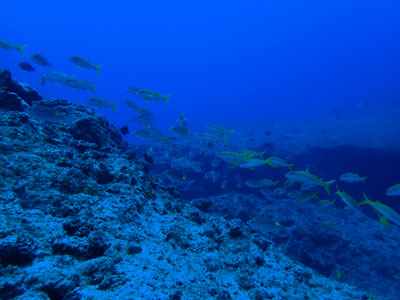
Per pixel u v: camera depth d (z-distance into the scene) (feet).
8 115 13.66
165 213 15.24
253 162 19.30
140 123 31.78
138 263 9.70
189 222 15.30
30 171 10.86
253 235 15.98
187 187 43.68
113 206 12.19
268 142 58.29
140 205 14.19
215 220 16.48
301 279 13.48
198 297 9.07
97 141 20.01
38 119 16.06
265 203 40.19
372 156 47.73
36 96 23.91
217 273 11.47
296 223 33.06
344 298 12.96
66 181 11.57
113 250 9.75
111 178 15.44
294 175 17.83
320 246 30.45
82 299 7.25
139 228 12.21
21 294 6.42
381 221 14.96
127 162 17.71
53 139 15.17
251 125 115.14
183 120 36.17
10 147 11.53
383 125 65.21
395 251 29.84
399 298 24.00
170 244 12.30
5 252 7.02
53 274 7.32
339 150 51.19
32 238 8.10
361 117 92.22
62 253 8.57
